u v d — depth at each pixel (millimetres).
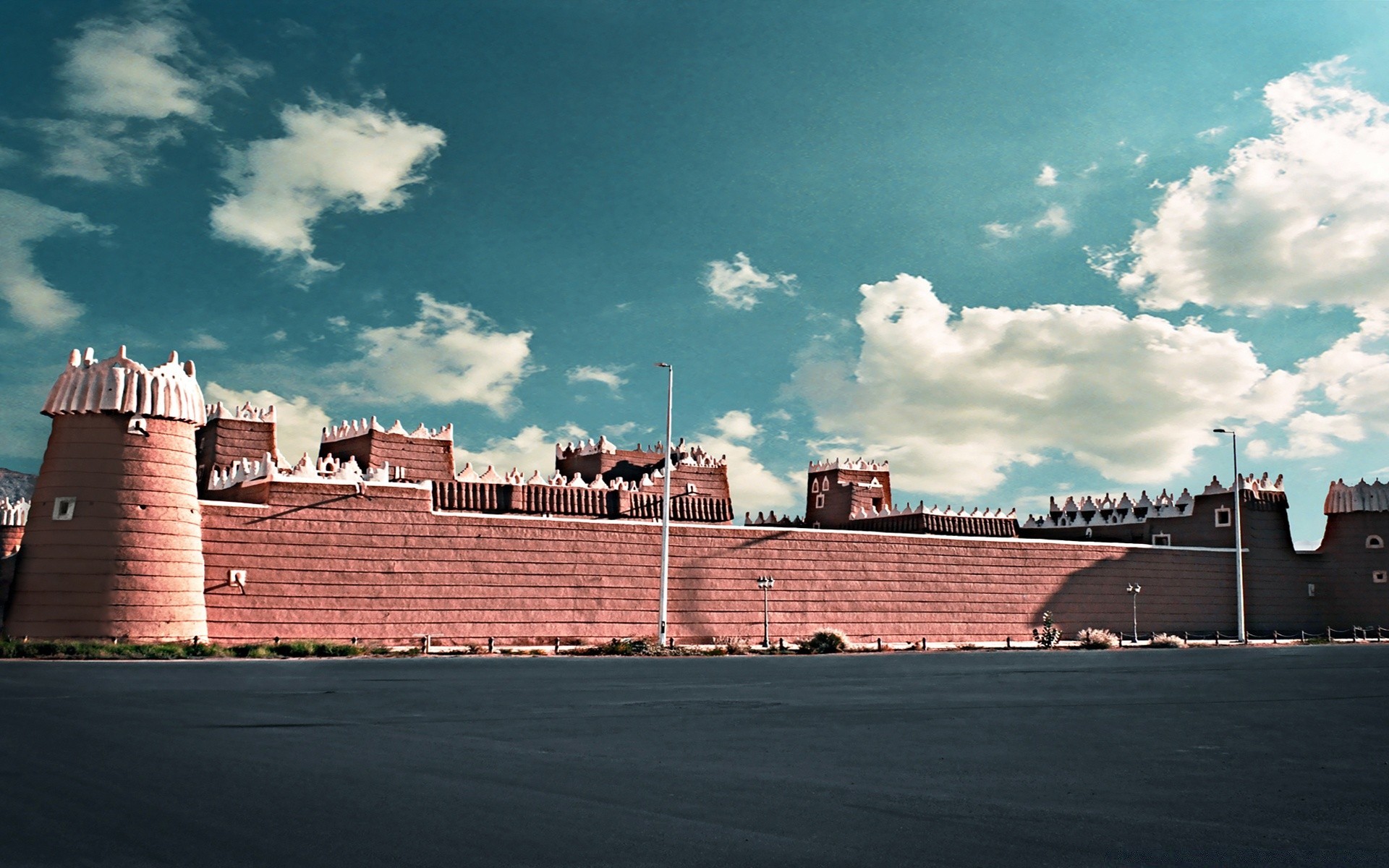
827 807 11586
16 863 9008
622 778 13227
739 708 22438
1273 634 92875
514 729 18062
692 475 94500
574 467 94625
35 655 42375
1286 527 95812
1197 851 9781
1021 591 80438
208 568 52531
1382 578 94125
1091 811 11508
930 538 77062
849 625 72500
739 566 69062
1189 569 89188
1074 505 106875
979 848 9820
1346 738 18016
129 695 23391
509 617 60406
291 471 57562
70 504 47094
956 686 30000
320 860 9188
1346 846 10055
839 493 101000
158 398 48656
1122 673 37000
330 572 55656
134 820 10547
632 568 65188
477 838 9992
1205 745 16953
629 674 34562
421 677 31688
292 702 22328
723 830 10406
